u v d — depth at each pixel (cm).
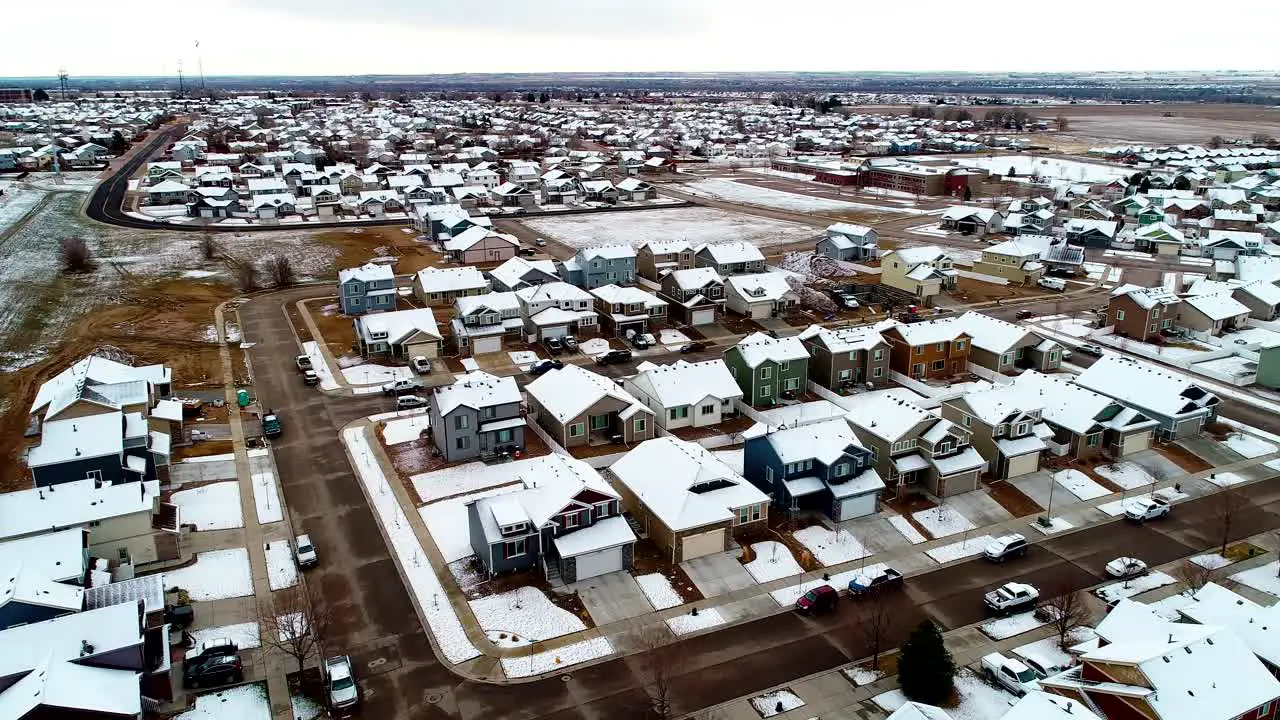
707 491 5119
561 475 5019
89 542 4544
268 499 5516
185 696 3778
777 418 6950
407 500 5519
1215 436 6500
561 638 4228
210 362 8031
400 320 8325
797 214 16775
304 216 15575
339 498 5544
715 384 6919
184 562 4784
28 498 4591
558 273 10938
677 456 5316
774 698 3819
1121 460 6134
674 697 3825
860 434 5875
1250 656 3438
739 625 4350
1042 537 5197
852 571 4834
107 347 8225
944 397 7344
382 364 8038
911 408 5841
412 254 12888
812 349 7675
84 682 3388
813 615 4438
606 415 6431
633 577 4725
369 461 6050
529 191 17862
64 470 5091
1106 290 11012
